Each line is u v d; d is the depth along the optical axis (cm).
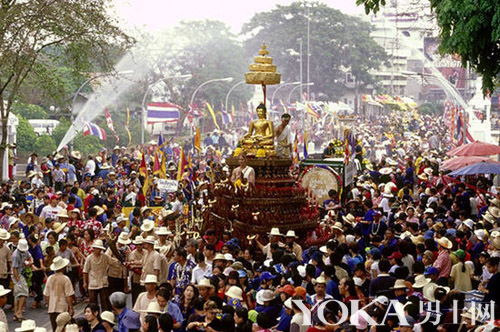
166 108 5578
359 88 12581
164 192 2748
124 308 1396
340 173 2891
